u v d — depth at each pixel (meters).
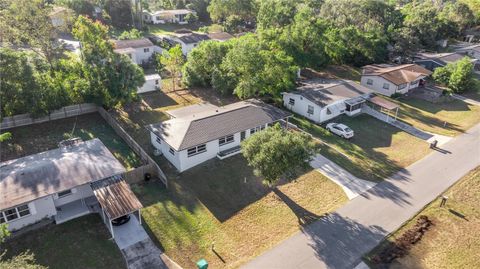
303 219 25.00
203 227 24.02
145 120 39.06
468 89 53.12
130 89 39.44
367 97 44.19
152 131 32.09
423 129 40.38
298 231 23.81
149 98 45.41
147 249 21.83
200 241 22.84
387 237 23.31
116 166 25.94
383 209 26.16
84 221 23.59
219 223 24.45
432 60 60.81
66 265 20.27
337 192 28.23
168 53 53.62
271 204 26.55
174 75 53.03
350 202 26.98
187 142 29.30
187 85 49.69
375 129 40.03
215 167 30.69
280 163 24.25
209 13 100.75
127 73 39.31
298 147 24.41
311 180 29.69
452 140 37.78
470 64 52.12
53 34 45.44
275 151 24.19
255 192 27.86
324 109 40.44
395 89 50.00
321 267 20.83
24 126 35.56
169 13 97.06
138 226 23.52
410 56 65.06
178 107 43.12
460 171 31.56
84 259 20.73
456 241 23.12
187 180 28.81
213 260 21.42
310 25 53.88
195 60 48.22
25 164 25.42
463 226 24.52
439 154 34.72
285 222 24.70
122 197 23.22
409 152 35.12
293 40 52.31
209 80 49.84
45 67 38.84
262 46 47.62
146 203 25.77
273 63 42.62
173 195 26.88
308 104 41.16
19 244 21.45
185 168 30.03
